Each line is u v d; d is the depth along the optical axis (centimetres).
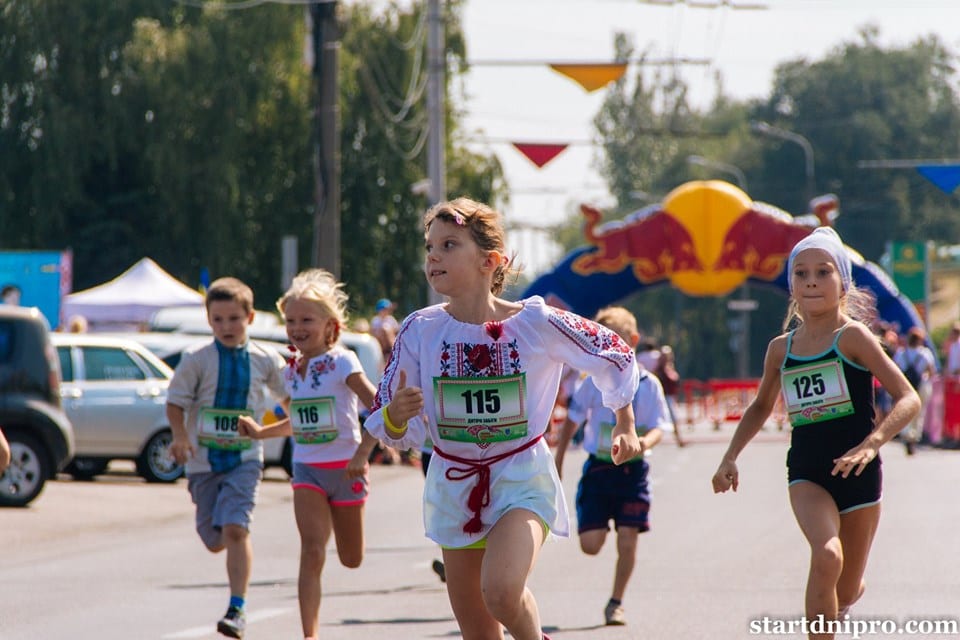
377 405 1688
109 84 11388
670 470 6769
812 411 1959
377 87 11856
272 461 6166
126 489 5516
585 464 2744
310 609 2308
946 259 18362
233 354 2508
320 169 7438
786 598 2927
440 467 1677
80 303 8425
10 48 11388
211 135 11344
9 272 8494
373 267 11894
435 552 3841
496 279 1723
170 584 3250
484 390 1650
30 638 2544
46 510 4806
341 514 2366
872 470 1936
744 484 5888
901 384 1922
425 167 11994
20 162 11569
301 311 2352
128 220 12306
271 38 11444
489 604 1564
